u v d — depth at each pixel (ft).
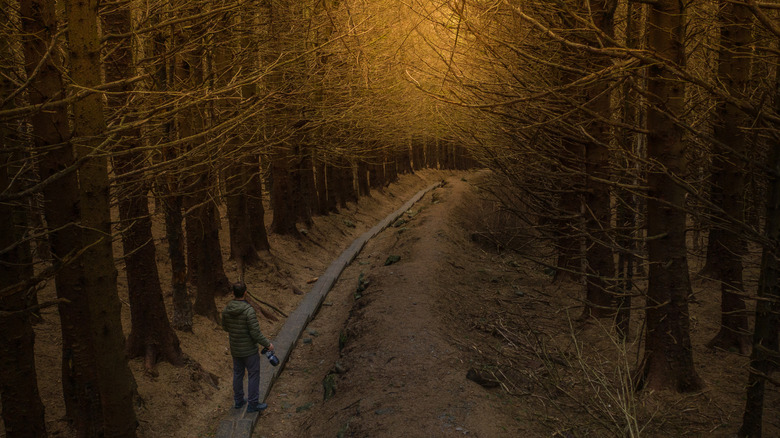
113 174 24.64
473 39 20.58
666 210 18.89
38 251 29.63
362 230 71.87
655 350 19.84
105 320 14.98
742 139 23.09
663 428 17.35
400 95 50.72
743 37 20.38
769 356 15.58
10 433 15.53
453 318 29.91
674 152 18.44
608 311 27.99
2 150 11.60
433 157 160.25
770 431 17.90
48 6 14.88
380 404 20.06
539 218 42.19
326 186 71.92
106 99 18.12
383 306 31.04
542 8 20.83
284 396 25.52
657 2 17.49
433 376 21.85
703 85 12.58
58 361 22.41
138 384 22.39
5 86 14.21
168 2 19.72
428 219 60.75
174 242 27.99
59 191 16.38
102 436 18.42
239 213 40.47
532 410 19.63
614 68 13.58
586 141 23.72
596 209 27.96
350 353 26.25
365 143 61.62
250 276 39.78
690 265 39.06
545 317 30.35
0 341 15.08
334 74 31.42
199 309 31.73
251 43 22.68
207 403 23.88
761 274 14.29
